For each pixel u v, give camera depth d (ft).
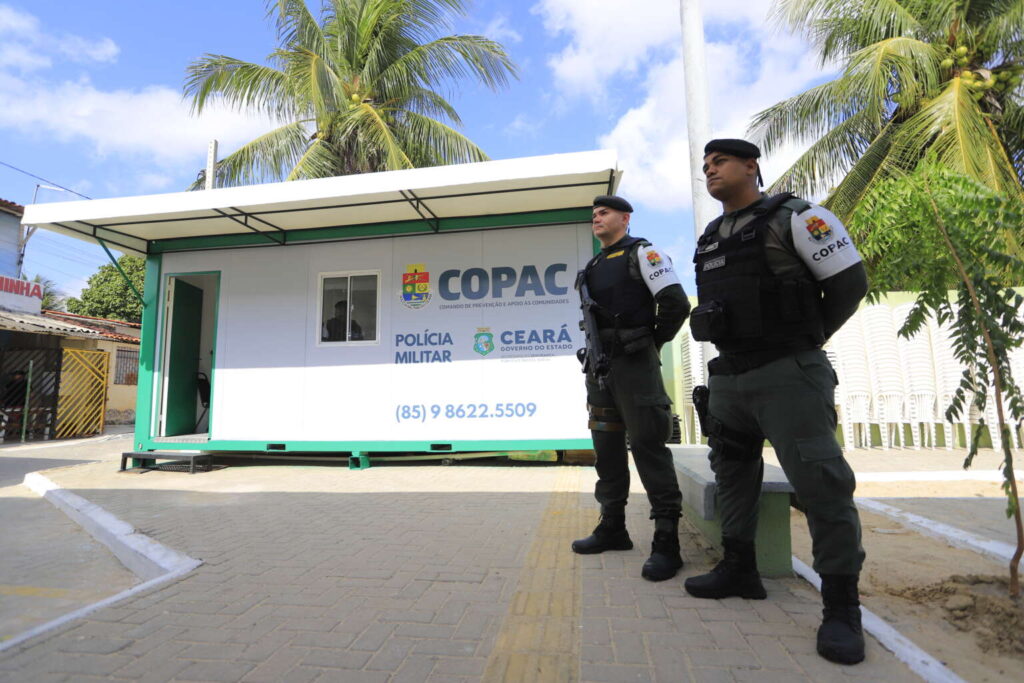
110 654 6.81
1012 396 8.09
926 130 33.58
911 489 17.61
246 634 7.32
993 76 35.99
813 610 7.66
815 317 6.90
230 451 24.91
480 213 23.53
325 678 6.17
